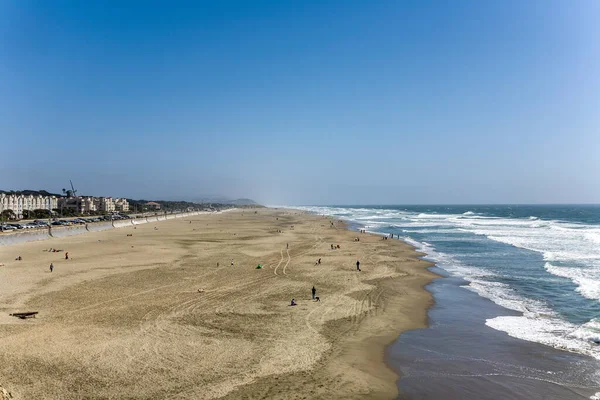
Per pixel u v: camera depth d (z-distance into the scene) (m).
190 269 41.47
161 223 126.56
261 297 30.12
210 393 15.52
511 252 55.38
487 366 18.70
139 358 18.61
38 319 24.16
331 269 42.47
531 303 29.44
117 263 44.59
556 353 20.11
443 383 17.02
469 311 27.62
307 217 174.75
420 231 91.38
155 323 23.62
